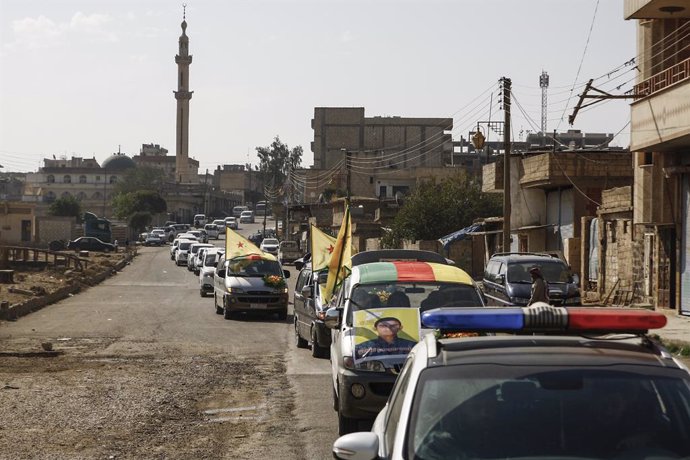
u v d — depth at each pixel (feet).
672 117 130.82
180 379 89.56
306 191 629.51
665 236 151.84
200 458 56.08
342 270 93.81
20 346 117.70
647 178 149.48
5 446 58.54
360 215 397.60
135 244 586.04
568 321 28.09
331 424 66.44
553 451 23.94
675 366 26.21
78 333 135.74
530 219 228.02
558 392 25.43
